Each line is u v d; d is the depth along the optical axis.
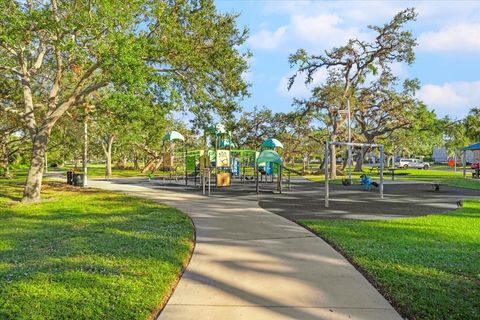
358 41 35.78
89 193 20.00
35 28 13.94
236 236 8.62
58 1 15.78
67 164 91.94
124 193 19.84
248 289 5.35
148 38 15.32
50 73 22.09
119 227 9.82
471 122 40.97
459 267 6.19
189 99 17.73
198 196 18.02
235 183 27.41
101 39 14.02
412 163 64.38
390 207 13.98
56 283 5.44
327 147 14.34
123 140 36.47
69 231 9.50
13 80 20.92
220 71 17.78
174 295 5.15
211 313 4.57
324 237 8.42
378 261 6.51
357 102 38.56
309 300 4.96
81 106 19.11
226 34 17.62
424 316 4.47
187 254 7.10
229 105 18.55
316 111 39.09
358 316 4.50
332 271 6.11
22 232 9.55
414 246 7.62
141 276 5.77
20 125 22.39
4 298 4.94
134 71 13.73
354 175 38.88
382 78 39.81
